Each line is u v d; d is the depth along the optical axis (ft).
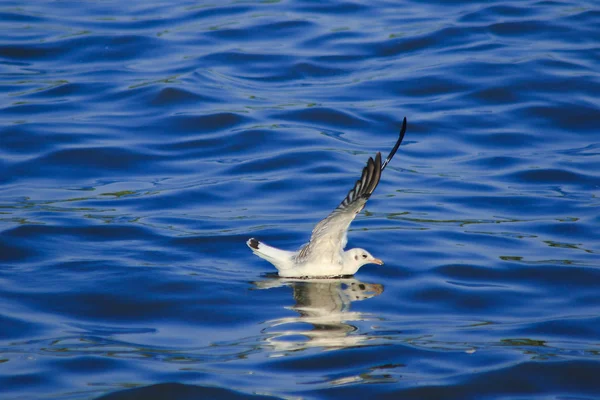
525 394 35.73
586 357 38.19
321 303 43.88
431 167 64.59
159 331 41.06
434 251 50.47
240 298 44.34
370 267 48.60
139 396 34.86
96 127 70.13
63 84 77.87
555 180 61.72
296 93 77.00
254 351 38.65
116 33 88.74
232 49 85.35
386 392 35.35
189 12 94.79
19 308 42.86
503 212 56.54
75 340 39.81
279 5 96.94
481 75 78.89
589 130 70.64
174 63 82.58
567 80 77.30
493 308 43.93
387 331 40.83
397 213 56.29
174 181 61.93
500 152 67.05
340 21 92.32
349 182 61.00
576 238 52.26
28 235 51.60
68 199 58.34
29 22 91.61
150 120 71.72
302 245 47.29
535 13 91.81
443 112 73.31
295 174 62.64
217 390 35.12
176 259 49.29
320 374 36.70
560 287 46.11
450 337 40.27
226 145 67.97
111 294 44.55
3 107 73.00
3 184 61.00
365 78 79.77
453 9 94.32
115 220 54.44
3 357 37.93
